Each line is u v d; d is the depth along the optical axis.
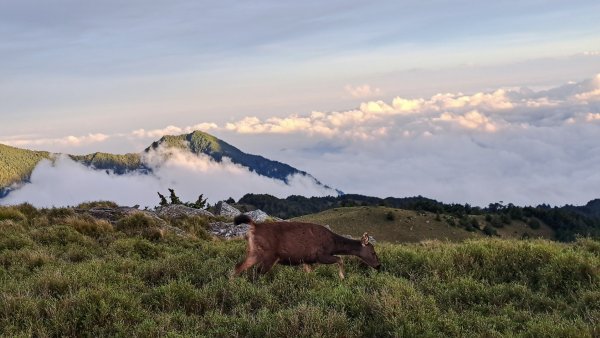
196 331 6.53
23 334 6.18
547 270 9.54
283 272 9.88
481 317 7.15
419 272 10.39
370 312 7.36
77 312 7.05
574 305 7.82
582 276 9.23
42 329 6.50
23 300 7.35
